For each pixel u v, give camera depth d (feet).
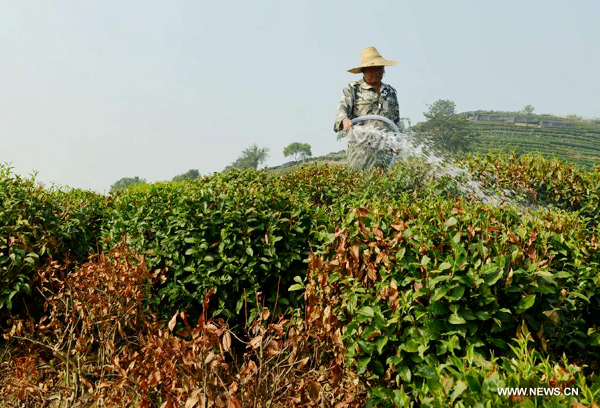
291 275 13.44
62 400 11.02
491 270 8.42
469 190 19.47
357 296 9.45
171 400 7.44
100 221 18.15
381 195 18.83
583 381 5.70
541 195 19.99
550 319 8.79
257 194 14.29
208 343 7.48
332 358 10.11
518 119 272.31
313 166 23.94
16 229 13.84
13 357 12.83
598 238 11.97
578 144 228.02
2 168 14.94
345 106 22.02
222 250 12.91
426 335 8.44
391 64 21.36
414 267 9.12
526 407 5.31
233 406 6.80
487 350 8.55
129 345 11.82
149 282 11.82
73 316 11.52
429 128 170.91
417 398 8.40
